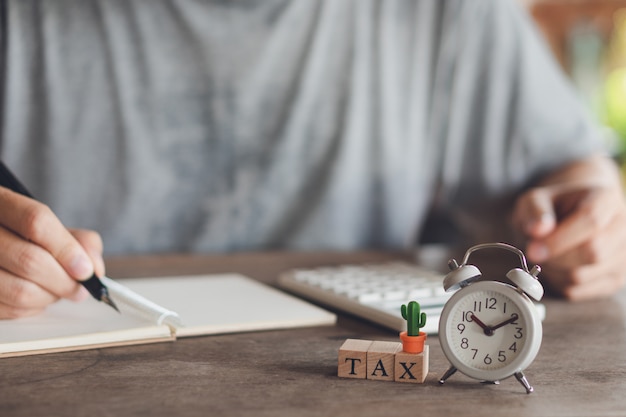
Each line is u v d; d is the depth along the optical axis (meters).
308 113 1.42
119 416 0.56
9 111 1.33
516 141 1.42
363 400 0.58
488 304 0.60
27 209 0.71
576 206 0.92
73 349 0.67
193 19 1.38
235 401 0.58
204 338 0.70
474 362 0.60
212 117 1.37
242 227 1.38
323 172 1.41
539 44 1.53
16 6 1.34
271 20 1.41
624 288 0.90
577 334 0.73
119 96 1.35
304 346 0.68
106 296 0.71
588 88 3.81
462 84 1.49
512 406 0.57
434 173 1.53
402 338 0.62
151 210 1.35
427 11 1.49
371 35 1.46
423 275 0.86
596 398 0.59
